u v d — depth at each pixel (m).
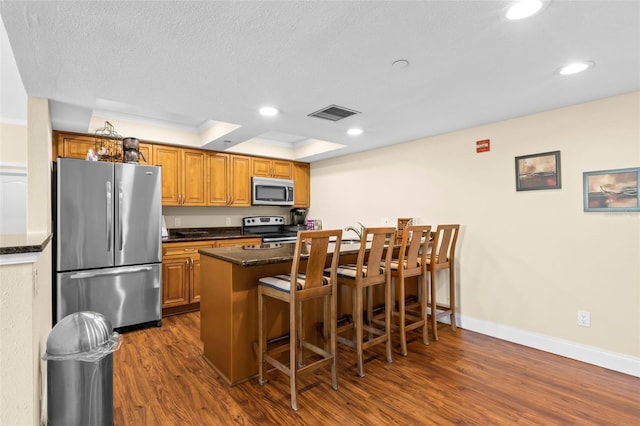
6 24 1.50
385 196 4.26
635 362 2.39
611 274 2.51
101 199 3.21
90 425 1.53
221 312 2.39
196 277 4.03
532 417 1.90
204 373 2.43
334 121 3.11
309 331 2.69
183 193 4.28
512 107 2.73
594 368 2.51
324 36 1.64
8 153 4.12
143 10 1.41
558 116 2.76
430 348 2.89
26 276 1.30
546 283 2.84
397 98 2.53
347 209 4.86
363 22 1.52
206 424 1.84
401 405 2.02
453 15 1.47
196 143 4.31
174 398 2.10
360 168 4.62
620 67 2.00
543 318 2.85
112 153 3.71
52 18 1.46
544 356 2.72
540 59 1.90
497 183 3.15
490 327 3.19
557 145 2.77
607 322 2.53
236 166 4.78
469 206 3.36
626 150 2.43
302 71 2.04
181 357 2.71
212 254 2.49
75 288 3.07
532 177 2.91
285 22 1.51
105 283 3.23
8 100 3.54
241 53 1.81
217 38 1.65
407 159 3.98
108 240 3.24
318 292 2.14
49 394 1.51
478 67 2.00
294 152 5.30
